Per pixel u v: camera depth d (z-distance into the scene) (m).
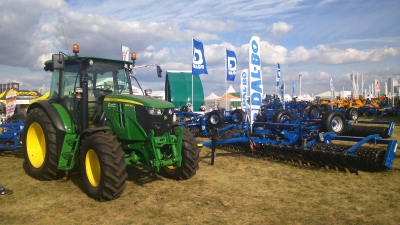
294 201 4.82
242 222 4.05
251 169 7.01
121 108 5.46
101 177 4.80
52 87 6.55
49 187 5.75
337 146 7.19
